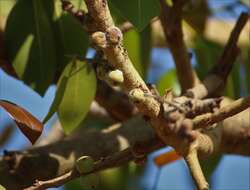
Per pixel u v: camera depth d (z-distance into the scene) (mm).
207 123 591
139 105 573
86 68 715
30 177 731
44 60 751
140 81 568
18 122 599
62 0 703
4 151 735
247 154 810
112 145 785
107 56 558
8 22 750
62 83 705
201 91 731
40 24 755
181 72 803
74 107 723
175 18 781
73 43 762
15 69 746
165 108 601
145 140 650
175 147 593
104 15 548
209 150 636
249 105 584
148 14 606
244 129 791
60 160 747
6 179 723
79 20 699
